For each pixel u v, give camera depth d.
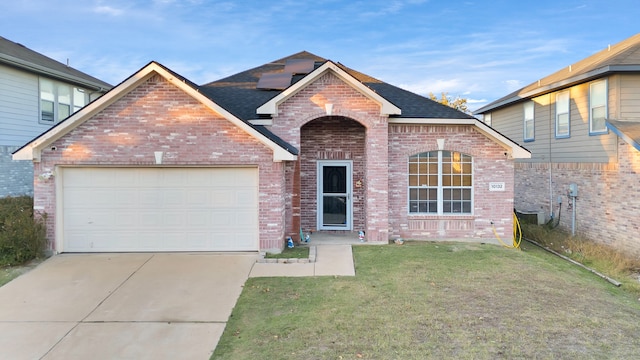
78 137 10.34
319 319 6.51
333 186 13.61
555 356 5.29
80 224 10.64
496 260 10.17
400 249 11.31
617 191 12.46
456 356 5.27
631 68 12.26
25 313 6.93
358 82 11.63
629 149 11.95
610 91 13.02
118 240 10.70
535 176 17.66
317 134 13.45
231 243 10.81
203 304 7.29
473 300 7.37
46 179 10.30
